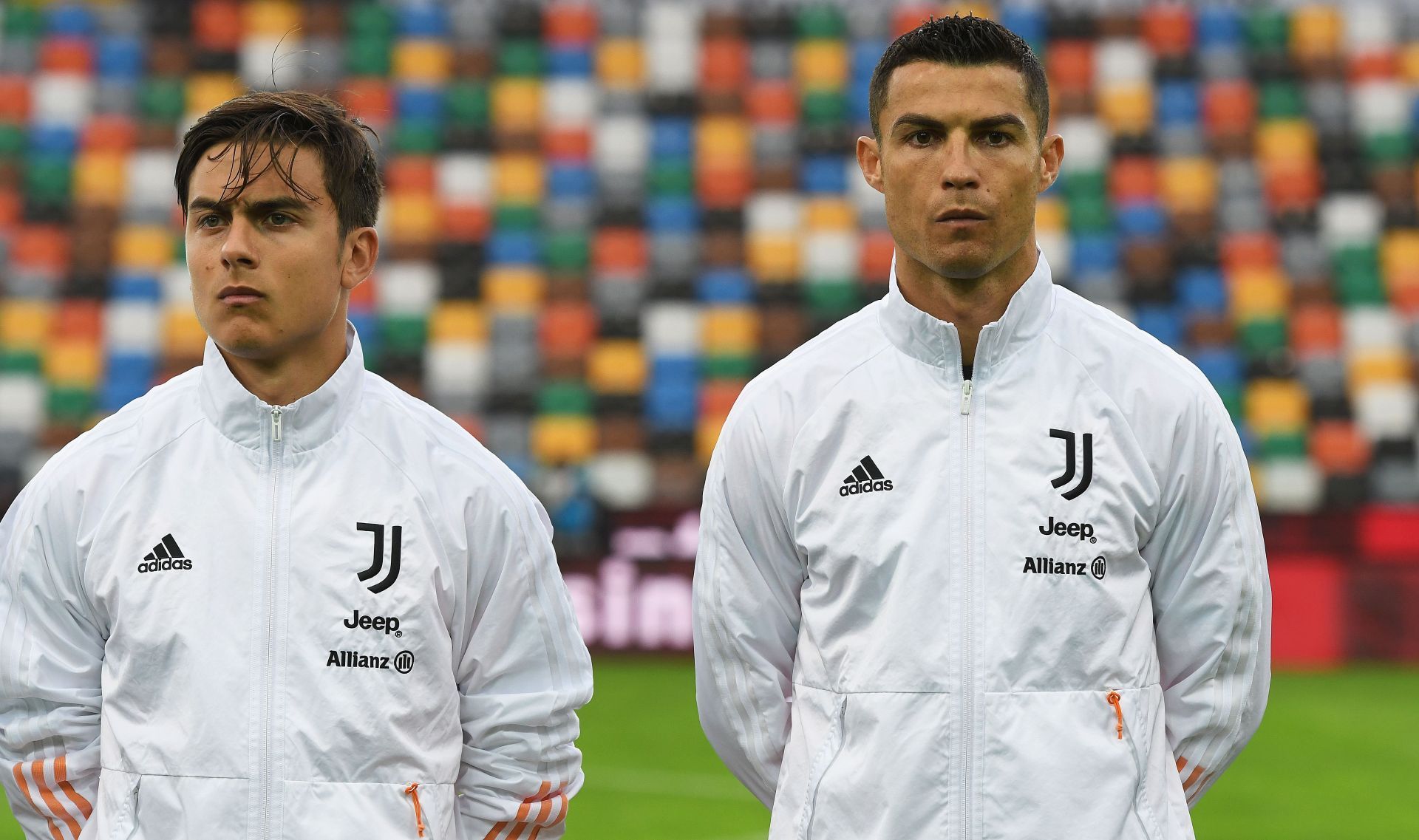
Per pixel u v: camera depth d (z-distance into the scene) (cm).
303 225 856
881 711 881
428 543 883
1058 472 898
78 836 883
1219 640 905
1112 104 5650
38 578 877
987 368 920
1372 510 4131
